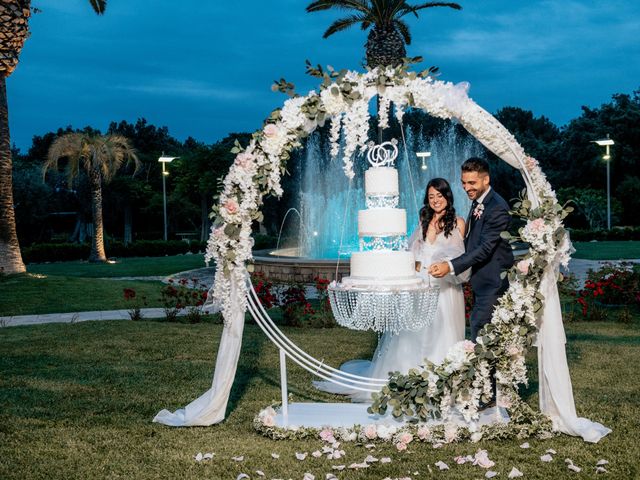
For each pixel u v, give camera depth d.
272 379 6.61
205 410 5.01
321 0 21.98
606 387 5.95
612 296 11.87
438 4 22.73
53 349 8.26
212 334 9.40
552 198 4.84
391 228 4.67
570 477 3.83
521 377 4.80
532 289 4.71
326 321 10.23
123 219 56.38
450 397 4.87
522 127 64.44
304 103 4.89
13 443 4.58
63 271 25.53
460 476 3.91
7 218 16.64
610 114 53.78
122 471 4.06
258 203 5.04
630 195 48.25
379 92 4.87
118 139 30.81
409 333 5.66
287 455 4.36
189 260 30.45
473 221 5.37
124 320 11.09
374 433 4.63
